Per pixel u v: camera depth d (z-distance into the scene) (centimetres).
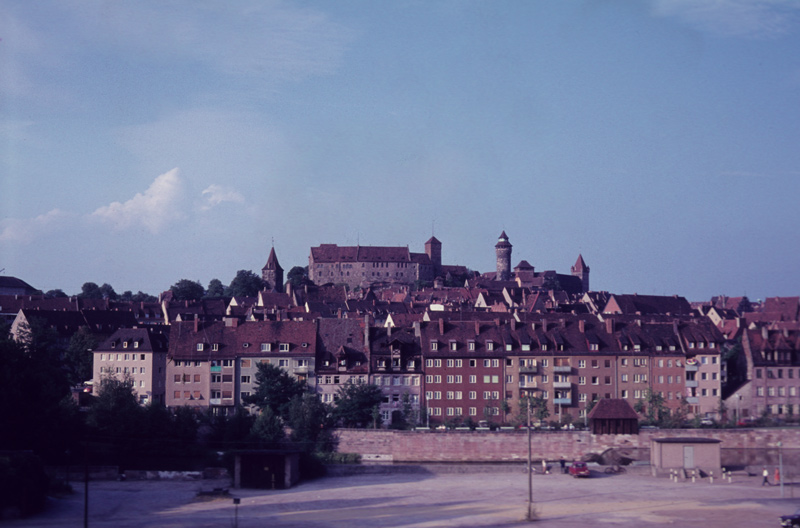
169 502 10919
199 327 17425
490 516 9844
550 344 17275
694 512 9912
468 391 16850
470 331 17338
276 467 12156
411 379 16788
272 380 15738
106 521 9562
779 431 14312
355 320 17700
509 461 13988
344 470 13312
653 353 17538
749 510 9994
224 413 16775
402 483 12400
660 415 15750
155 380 18400
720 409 17488
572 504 10544
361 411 15412
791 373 17575
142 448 14075
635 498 10875
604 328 17912
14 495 9706
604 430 14138
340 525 9388
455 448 14075
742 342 18075
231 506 10631
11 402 12156
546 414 16275
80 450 13800
